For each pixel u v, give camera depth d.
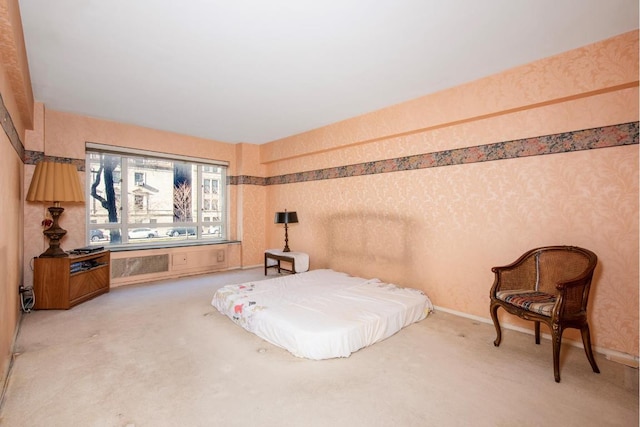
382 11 1.97
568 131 2.57
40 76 2.92
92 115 4.10
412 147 3.65
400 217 3.79
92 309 3.32
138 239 4.85
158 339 2.58
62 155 3.93
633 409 1.73
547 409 1.73
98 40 2.30
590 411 1.71
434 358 2.30
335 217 4.62
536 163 2.74
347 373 2.08
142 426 1.57
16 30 1.81
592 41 2.33
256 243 5.87
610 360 2.30
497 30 2.18
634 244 2.29
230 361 2.23
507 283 2.57
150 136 4.73
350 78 2.96
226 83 3.08
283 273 5.24
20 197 3.15
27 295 3.40
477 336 2.71
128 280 4.40
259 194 5.91
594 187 2.46
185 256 4.98
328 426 1.58
